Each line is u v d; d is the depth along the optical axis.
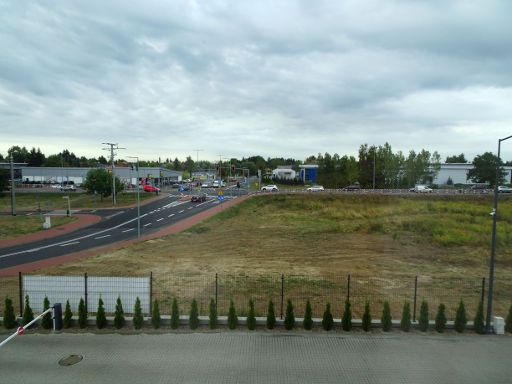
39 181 101.81
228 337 12.71
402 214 50.09
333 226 41.19
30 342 12.27
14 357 11.26
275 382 9.95
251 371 10.50
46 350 11.71
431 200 60.06
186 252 28.12
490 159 93.44
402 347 12.13
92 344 12.14
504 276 22.11
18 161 142.88
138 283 14.43
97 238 33.62
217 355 11.44
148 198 69.50
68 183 96.62
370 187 84.56
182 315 14.18
